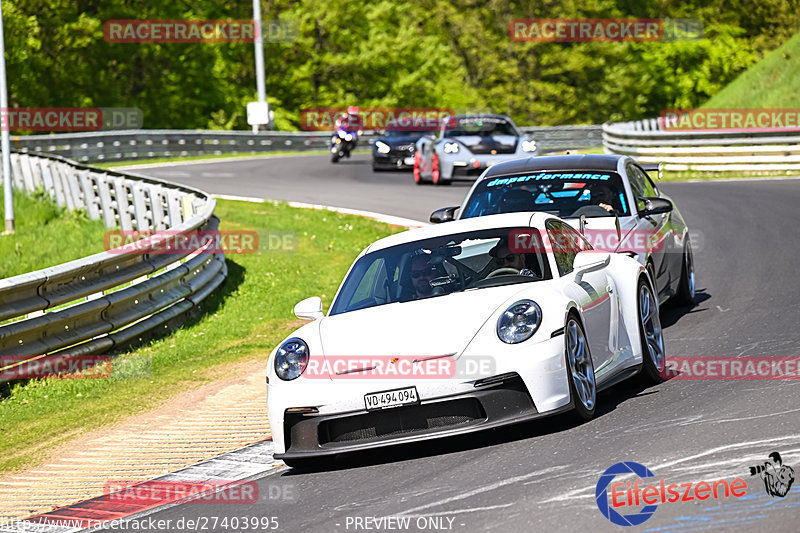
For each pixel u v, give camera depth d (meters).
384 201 45.53
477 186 21.30
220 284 29.66
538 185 20.84
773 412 12.69
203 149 81.75
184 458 15.33
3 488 14.97
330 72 130.38
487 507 10.45
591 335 14.33
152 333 24.52
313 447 13.19
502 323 13.16
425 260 15.17
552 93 130.25
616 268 16.17
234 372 20.86
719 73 135.25
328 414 13.08
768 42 136.62
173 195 35.38
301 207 44.41
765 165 54.53
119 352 23.05
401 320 13.66
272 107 122.06
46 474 15.43
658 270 20.16
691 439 11.90
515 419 12.73
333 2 124.44
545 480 11.09
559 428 13.42
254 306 27.36
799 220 34.12
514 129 50.97
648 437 12.27
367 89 132.00
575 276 14.65
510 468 11.82
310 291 28.84
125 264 23.75
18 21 98.62
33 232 42.12
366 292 15.01
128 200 39.88
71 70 106.62
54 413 18.84
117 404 19.06
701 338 18.84
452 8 134.38
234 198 48.69
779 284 23.91
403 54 129.00
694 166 56.06
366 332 13.62
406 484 11.95
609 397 15.25
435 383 12.81
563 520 9.70
